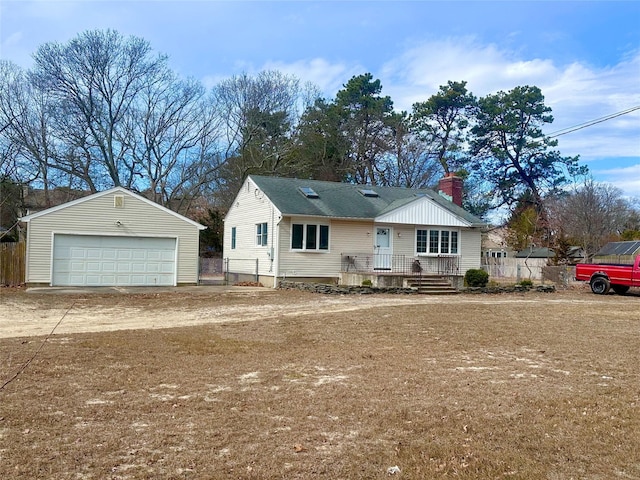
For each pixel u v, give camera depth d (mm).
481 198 51594
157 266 23016
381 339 10609
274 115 42844
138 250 22719
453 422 5617
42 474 4273
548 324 12719
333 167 44094
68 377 7246
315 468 4465
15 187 35781
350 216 23703
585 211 42344
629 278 23266
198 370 7793
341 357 8852
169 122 40656
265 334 11125
